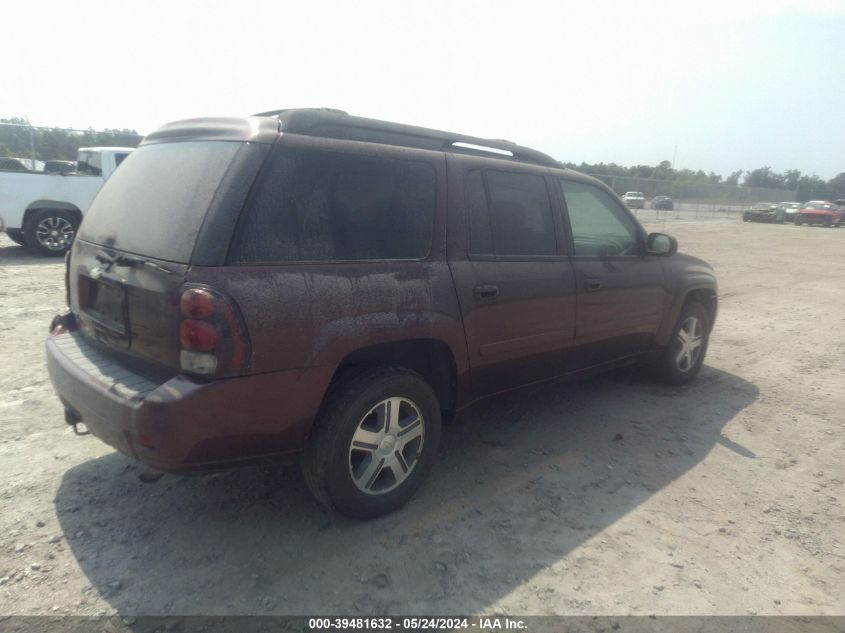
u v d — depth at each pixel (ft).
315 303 8.66
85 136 47.62
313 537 9.53
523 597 8.41
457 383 11.02
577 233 13.48
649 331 15.67
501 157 12.69
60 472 11.14
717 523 10.50
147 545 9.18
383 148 9.95
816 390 17.85
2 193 33.14
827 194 170.40
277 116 9.44
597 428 14.37
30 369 16.24
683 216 119.03
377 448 9.81
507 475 11.85
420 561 9.05
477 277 10.96
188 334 7.78
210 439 8.03
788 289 36.65
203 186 8.41
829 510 11.09
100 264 9.54
